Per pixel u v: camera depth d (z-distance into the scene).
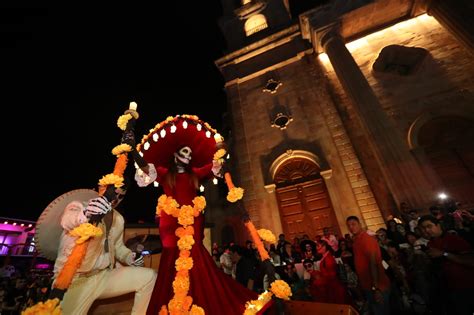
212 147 3.24
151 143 2.95
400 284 4.29
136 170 2.54
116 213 2.49
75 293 1.91
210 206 12.33
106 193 1.94
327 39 11.82
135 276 2.13
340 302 4.32
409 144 9.59
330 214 9.93
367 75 11.52
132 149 2.28
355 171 10.02
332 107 11.63
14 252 18.47
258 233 2.52
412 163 8.09
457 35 9.80
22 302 8.63
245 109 13.61
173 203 2.56
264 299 2.12
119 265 2.61
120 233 2.50
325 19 12.09
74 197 2.30
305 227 10.09
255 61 14.94
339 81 11.22
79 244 1.70
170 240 2.49
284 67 13.85
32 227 19.69
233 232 11.21
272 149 11.91
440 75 10.27
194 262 2.30
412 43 11.23
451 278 3.00
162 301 2.07
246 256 5.36
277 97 13.16
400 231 6.00
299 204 10.54
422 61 10.78
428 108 9.92
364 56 11.96
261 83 14.03
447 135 9.34
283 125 12.16
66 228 1.88
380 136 8.84
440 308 3.62
